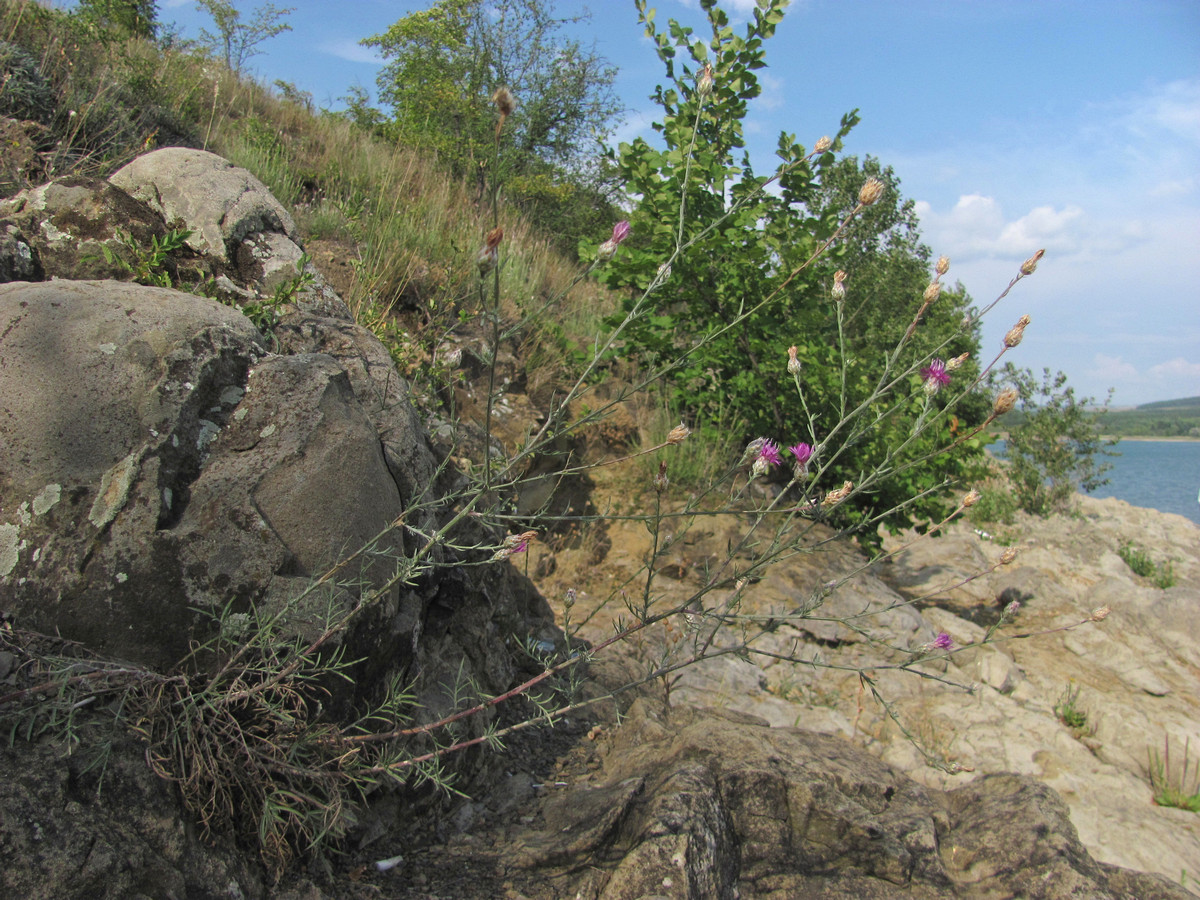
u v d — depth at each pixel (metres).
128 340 1.75
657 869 1.83
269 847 1.64
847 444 2.14
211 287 2.63
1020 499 13.34
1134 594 7.05
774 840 2.16
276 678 1.62
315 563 1.82
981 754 4.46
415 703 1.98
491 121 13.23
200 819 1.54
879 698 2.06
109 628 1.60
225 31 13.09
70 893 1.24
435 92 13.16
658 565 5.55
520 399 5.73
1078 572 8.97
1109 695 5.46
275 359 1.99
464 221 7.66
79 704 1.47
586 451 6.11
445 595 2.55
